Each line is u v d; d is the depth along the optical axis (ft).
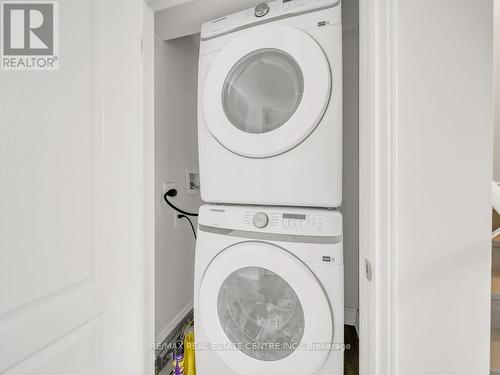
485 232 1.79
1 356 1.80
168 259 4.78
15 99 1.88
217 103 3.22
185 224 5.34
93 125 2.51
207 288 3.27
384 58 1.92
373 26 1.98
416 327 1.90
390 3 1.89
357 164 4.83
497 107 5.88
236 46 3.16
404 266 1.91
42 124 2.05
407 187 1.89
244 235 3.21
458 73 1.79
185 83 5.35
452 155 1.81
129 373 2.98
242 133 3.09
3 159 1.80
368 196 2.12
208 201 3.43
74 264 2.32
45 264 2.06
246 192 3.17
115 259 2.76
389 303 1.94
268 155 3.01
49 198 2.09
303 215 2.94
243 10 3.64
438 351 1.87
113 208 2.73
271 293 3.35
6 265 1.80
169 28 4.21
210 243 3.37
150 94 3.29
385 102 1.92
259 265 3.00
